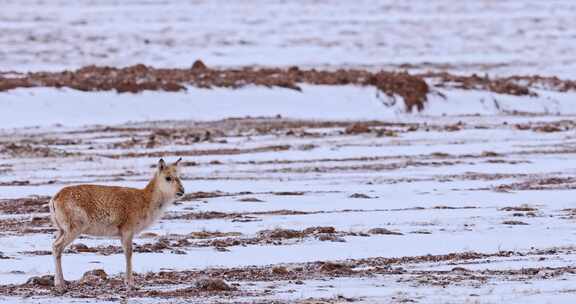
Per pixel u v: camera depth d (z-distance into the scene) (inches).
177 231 2984.7
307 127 7209.6
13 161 5201.8
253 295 1898.4
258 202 3759.8
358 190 4170.8
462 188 4281.5
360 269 2309.3
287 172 4832.7
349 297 1867.6
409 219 3299.7
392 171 4936.0
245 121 7524.6
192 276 2165.4
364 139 6456.7
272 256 2501.2
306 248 2640.3
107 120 7303.2
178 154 5561.0
